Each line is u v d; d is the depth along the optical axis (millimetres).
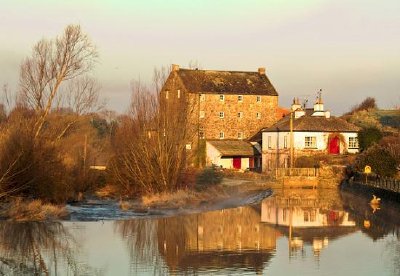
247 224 43125
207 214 49062
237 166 96250
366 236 37375
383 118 111062
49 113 57625
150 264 28969
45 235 36844
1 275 26484
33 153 46125
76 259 30000
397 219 45312
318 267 28109
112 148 68312
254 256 30922
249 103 102312
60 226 40844
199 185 65188
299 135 87438
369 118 108500
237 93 101500
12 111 55438
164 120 58031
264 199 62062
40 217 43281
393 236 37281
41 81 55906
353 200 60406
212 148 94938
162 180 57781
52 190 49156
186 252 32031
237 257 30656
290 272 27031
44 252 31688
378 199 55406
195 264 28953
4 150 44781
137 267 28203
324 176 76562
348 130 88750
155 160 58000
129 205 51656
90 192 61438
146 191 57781
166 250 32531
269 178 79562
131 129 59312
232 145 96188
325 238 36688
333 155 85500
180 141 58875
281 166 88938
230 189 65188
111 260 29859
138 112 58812
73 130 67500
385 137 82000
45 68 56000
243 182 74875
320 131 87875
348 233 38656
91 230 39375
